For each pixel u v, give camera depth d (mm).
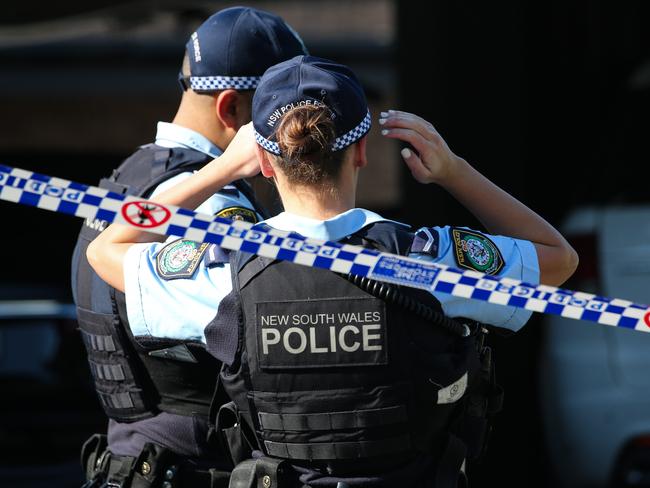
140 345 8836
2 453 18781
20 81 34719
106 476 9477
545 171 22781
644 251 17688
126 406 9297
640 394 17484
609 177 18484
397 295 7480
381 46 35688
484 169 22328
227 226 7168
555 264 8125
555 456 18578
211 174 8102
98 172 35750
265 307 7629
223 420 8297
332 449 7617
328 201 7750
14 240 34938
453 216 22031
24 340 20031
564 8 23109
